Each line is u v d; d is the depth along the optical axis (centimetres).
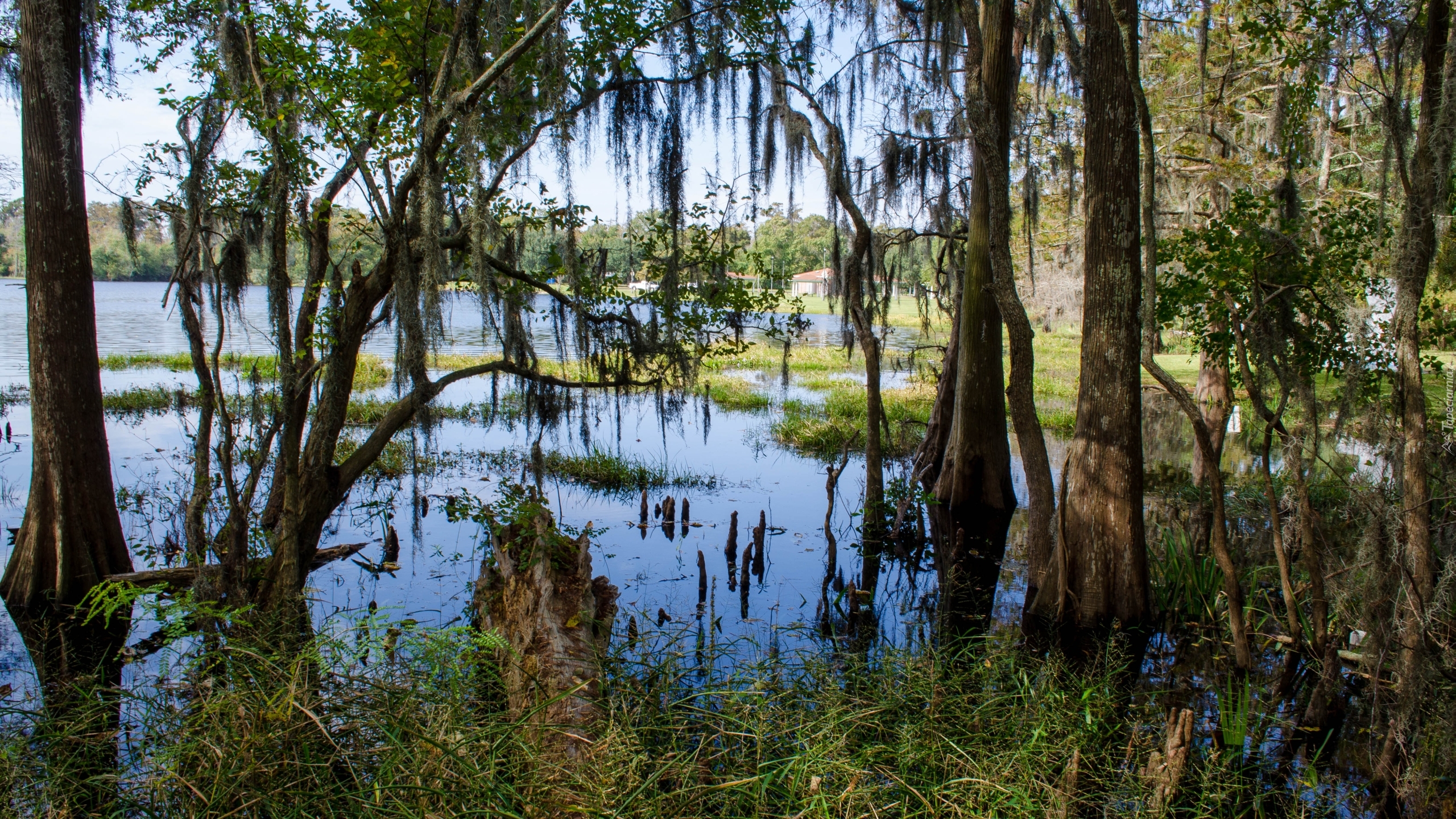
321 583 931
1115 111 806
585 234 1207
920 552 1124
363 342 861
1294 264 741
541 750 435
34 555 862
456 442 1748
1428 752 505
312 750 432
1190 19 1551
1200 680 708
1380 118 673
